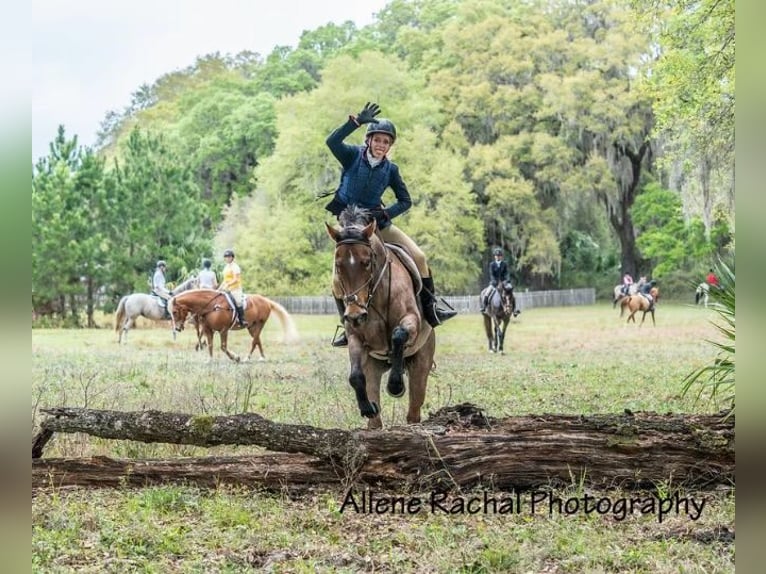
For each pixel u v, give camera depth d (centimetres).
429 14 7244
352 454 748
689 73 2381
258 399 1336
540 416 793
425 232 4962
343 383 1576
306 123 5009
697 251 5347
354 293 816
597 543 634
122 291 4081
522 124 5731
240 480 761
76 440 909
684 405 1302
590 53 5541
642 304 3634
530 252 5441
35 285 3947
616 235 6356
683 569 574
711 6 2286
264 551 627
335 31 7594
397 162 5009
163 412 784
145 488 750
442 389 1505
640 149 5494
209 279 2667
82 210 4025
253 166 6619
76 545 628
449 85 5728
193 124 6719
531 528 664
